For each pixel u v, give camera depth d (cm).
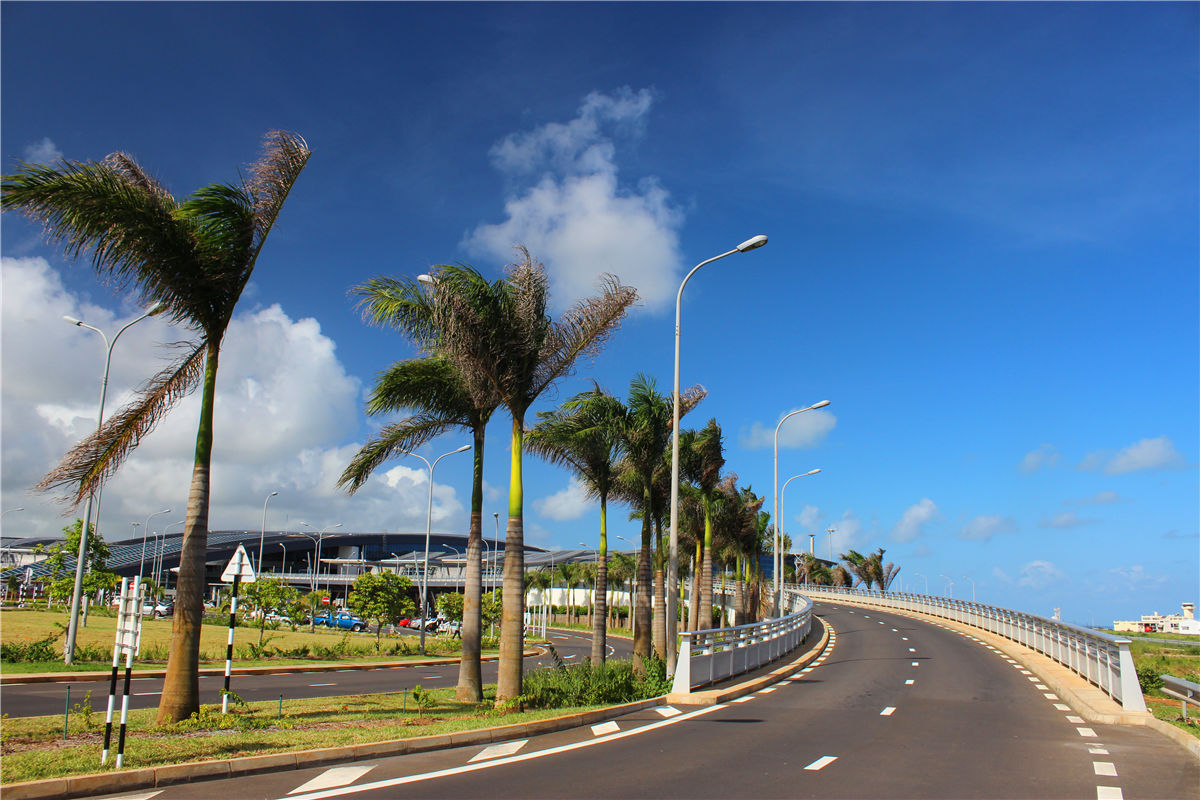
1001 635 3812
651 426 2572
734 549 5188
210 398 1325
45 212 1160
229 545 12100
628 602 9706
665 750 1161
